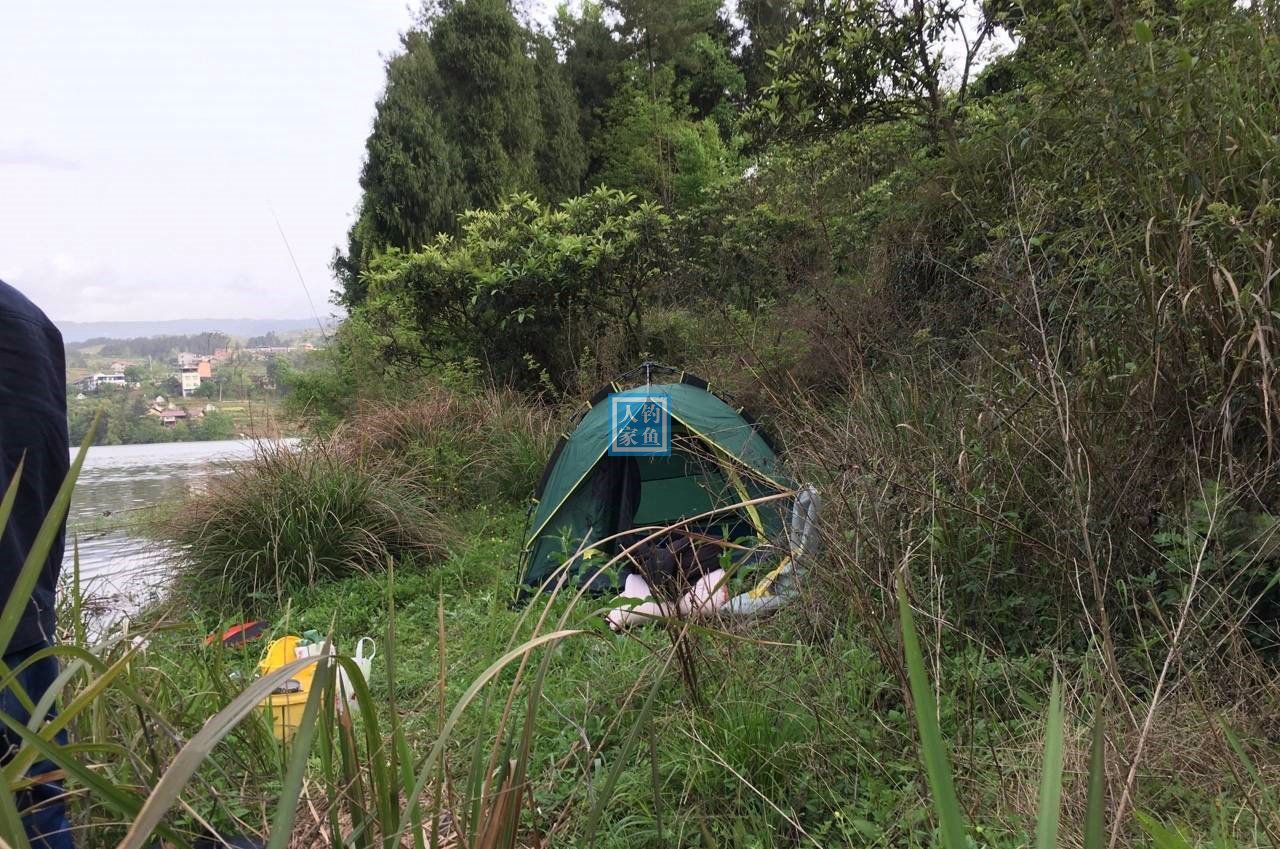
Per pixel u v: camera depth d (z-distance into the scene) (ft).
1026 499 9.82
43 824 5.38
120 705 6.77
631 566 14.35
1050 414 10.10
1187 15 10.55
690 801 7.75
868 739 8.04
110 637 8.70
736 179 31.37
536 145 60.34
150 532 19.57
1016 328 11.38
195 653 9.49
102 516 21.75
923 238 18.76
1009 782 7.09
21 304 5.71
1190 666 7.67
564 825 7.12
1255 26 10.10
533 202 32.78
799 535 10.59
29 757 3.59
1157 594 8.68
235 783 6.75
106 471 29.27
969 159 18.29
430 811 5.39
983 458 10.36
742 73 76.38
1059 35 15.49
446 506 23.34
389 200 48.57
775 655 9.42
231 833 5.92
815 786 7.59
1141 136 10.18
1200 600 8.00
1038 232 11.59
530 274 30.04
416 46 54.65
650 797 7.70
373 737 4.10
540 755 8.22
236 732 7.33
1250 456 8.70
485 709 4.75
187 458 31.40
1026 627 9.49
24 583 3.07
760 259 26.53
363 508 19.22
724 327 24.91
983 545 9.95
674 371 19.11
